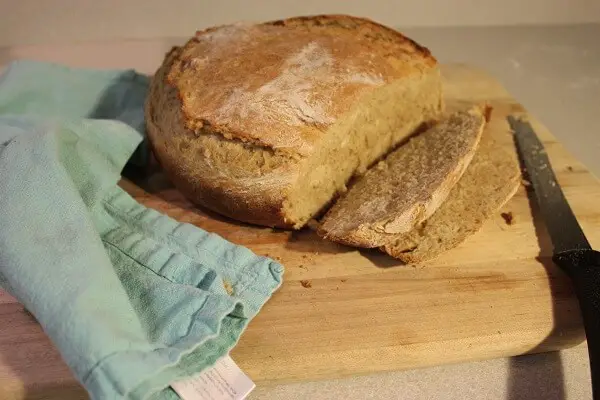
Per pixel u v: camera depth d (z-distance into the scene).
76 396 0.38
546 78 0.71
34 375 0.37
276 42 0.50
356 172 0.52
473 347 0.40
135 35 0.78
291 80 0.46
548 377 0.40
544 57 0.75
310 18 0.55
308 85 0.46
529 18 0.82
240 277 0.42
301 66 0.48
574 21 0.82
